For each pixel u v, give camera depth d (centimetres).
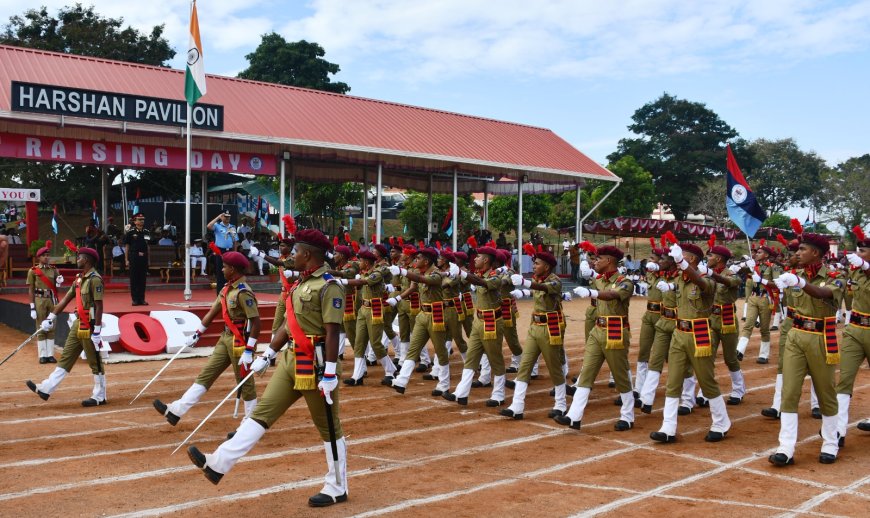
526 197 5256
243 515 576
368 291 1199
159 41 4241
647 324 1109
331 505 605
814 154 8250
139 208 3094
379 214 2555
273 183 4009
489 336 1023
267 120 2334
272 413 602
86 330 1008
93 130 1939
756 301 1487
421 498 628
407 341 1339
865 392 1170
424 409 1025
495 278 1018
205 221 2606
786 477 711
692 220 7075
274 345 629
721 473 724
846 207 7150
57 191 3931
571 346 1716
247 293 839
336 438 615
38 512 575
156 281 2270
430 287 1102
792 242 898
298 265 614
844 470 739
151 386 1162
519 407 963
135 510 583
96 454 757
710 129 7319
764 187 8138
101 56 4041
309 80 5462
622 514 593
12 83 1745
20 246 2327
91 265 1027
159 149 2086
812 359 764
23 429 873
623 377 913
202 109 2030
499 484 673
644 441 858
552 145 3300
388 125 2717
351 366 1414
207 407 1006
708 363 848
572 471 723
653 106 7488
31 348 1535
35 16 4088
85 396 1083
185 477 677
